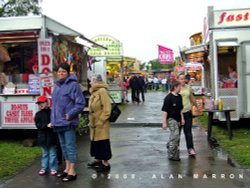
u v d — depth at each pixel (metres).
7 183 6.84
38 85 10.25
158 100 28.22
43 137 7.30
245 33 11.86
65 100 6.79
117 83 23.69
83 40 12.87
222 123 13.32
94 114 7.52
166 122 8.32
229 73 12.12
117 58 24.38
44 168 7.39
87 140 11.07
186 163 8.00
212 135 11.15
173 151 8.25
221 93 11.81
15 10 29.08
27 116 10.30
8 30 10.26
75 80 6.90
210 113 10.50
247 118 12.25
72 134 6.85
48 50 10.01
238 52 11.87
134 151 9.40
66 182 6.81
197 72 29.16
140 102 26.23
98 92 7.52
